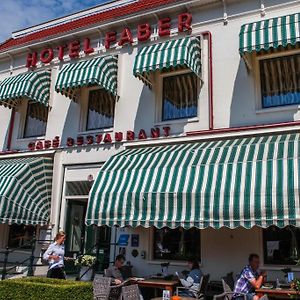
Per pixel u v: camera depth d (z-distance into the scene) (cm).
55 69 1652
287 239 1119
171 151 1189
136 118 1416
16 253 1530
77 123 1534
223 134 1214
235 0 1333
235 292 941
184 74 1395
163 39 1438
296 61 1238
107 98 1527
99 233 1427
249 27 1195
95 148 1459
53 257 1125
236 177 991
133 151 1302
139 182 1111
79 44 1606
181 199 1034
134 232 1324
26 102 1730
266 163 974
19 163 1499
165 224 1038
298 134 1102
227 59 1310
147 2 1714
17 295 917
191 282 1041
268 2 1283
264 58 1269
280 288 943
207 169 1041
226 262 1162
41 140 1612
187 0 1376
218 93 1295
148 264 1275
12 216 1358
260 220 929
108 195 1133
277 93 1241
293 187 912
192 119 1314
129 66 1484
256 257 971
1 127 1758
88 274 1274
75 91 1550
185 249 1245
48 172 1512
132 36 1503
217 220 978
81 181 1462
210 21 1367
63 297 873
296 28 1109
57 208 1468
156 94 1405
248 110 1238
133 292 927
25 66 1736
